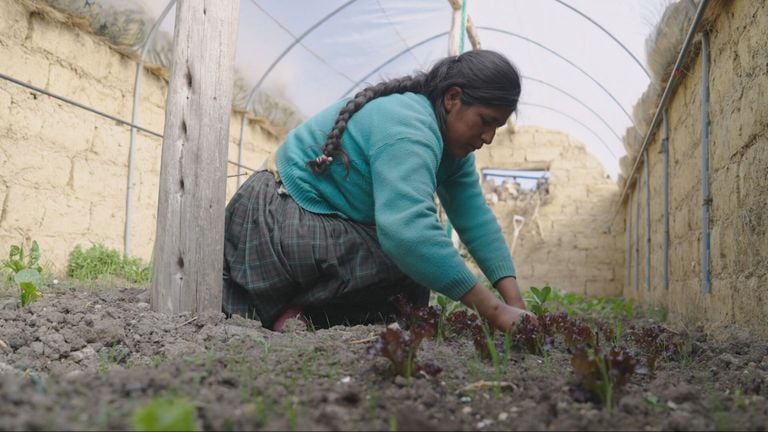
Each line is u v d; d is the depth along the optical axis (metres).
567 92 9.70
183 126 2.56
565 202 12.60
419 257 2.06
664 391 1.58
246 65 7.18
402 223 2.07
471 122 2.35
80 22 5.27
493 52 2.36
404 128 2.23
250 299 2.60
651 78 5.86
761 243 2.86
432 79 2.42
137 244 6.27
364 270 2.49
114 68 5.84
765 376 1.96
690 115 4.72
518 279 12.60
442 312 2.59
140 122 6.26
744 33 3.17
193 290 2.51
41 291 3.34
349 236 2.48
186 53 2.59
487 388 1.59
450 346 2.17
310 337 2.17
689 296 4.76
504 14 7.75
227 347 1.99
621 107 8.01
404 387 1.54
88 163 5.55
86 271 5.03
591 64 7.73
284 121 8.52
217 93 2.63
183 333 2.24
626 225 11.92
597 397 1.49
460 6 6.98
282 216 2.52
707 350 2.53
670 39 4.65
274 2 6.42
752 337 2.90
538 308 3.29
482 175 13.20
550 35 7.74
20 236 4.87
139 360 2.02
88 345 2.12
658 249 6.86
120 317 2.41
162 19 5.96
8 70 4.70
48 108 5.09
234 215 2.70
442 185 2.89
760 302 2.87
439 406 1.43
